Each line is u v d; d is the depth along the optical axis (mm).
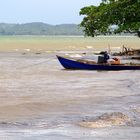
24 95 39031
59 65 74188
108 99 36656
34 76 56188
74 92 41094
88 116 28891
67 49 145250
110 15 97562
